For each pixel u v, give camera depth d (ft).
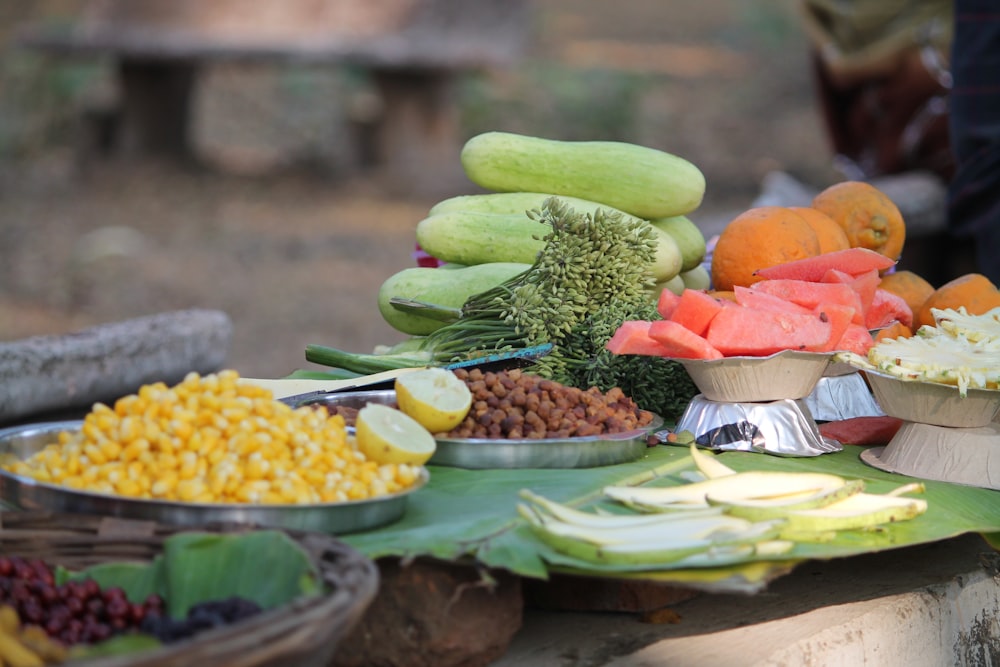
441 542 4.81
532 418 6.06
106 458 4.93
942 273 17.60
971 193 11.69
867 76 16.81
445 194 36.35
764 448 6.54
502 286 7.27
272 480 4.87
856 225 8.05
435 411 5.85
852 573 6.54
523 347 7.19
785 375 6.47
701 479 5.80
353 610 3.90
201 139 41.68
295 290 26.89
